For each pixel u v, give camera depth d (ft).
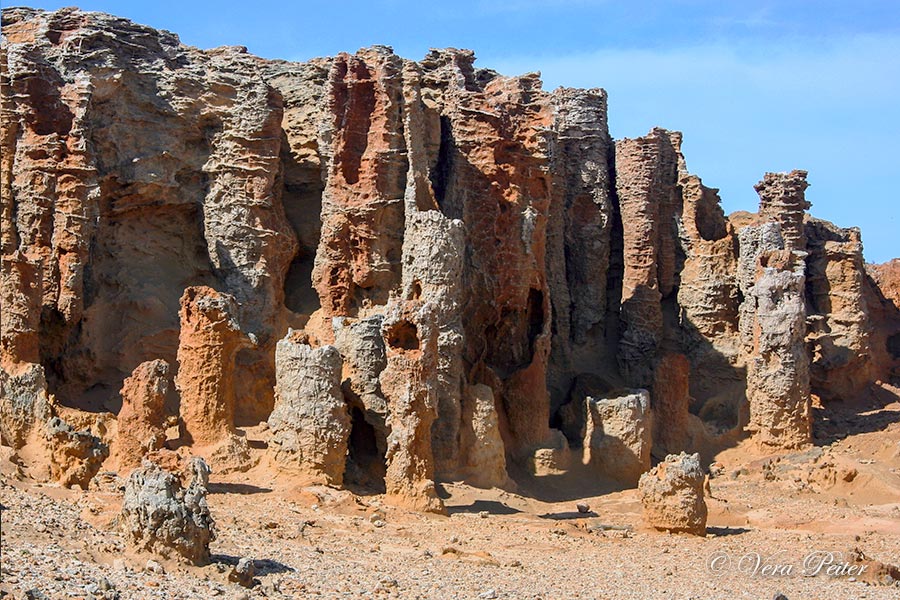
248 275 153.48
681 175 199.82
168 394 145.48
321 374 126.11
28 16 159.43
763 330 177.37
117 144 152.05
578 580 93.97
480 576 91.86
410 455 123.54
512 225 157.58
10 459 109.60
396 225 152.87
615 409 157.48
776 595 89.97
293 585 79.92
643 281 189.06
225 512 108.27
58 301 143.64
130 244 153.69
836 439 184.55
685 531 120.78
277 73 171.32
